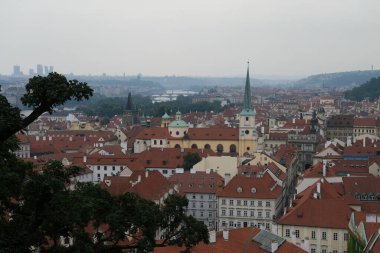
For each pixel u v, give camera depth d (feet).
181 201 163.63
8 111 137.69
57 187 147.02
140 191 509.76
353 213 410.31
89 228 252.01
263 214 564.30
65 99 139.95
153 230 157.58
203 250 283.38
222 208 578.25
